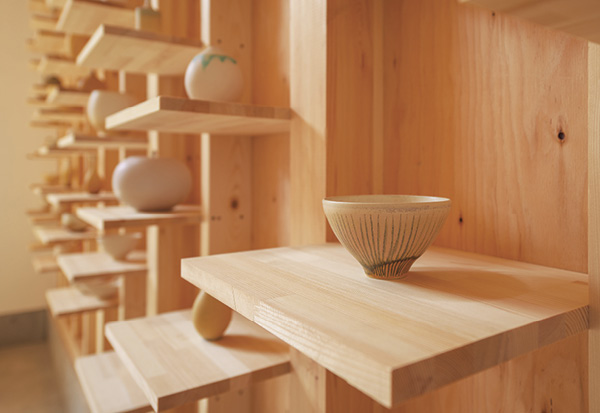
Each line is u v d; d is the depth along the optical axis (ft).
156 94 4.99
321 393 2.71
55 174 10.46
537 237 2.21
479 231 2.49
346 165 2.81
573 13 1.22
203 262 2.21
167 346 3.16
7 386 9.78
